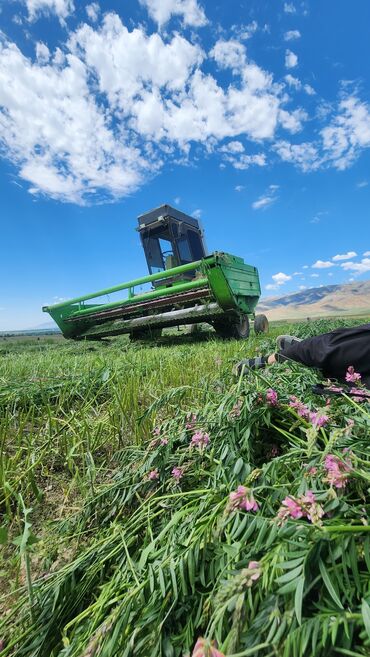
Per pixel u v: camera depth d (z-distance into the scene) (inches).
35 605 38.3
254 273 400.5
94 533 55.2
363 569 28.0
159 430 62.9
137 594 31.9
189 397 107.8
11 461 73.2
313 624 22.2
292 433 54.1
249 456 48.6
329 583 23.9
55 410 103.8
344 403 58.5
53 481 74.4
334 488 33.1
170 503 48.6
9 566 50.2
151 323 377.1
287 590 23.6
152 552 37.9
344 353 69.5
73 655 29.7
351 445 38.3
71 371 144.4
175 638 28.6
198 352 198.5
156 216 427.2
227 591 24.7
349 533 27.0
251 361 95.4
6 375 148.3
